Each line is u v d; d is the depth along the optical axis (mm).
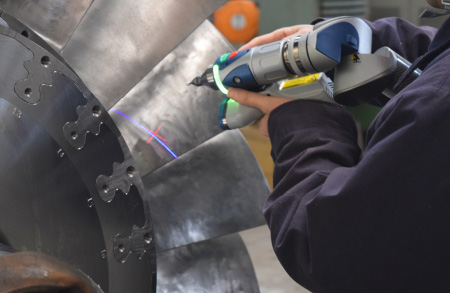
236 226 2047
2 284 704
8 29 1284
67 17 1619
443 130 1171
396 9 4809
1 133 1247
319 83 1505
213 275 2016
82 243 1354
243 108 1571
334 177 1277
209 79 1604
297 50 1436
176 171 2016
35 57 1318
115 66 1780
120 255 1424
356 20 1504
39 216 1290
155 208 1976
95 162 1397
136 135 1913
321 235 1251
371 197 1204
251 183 2082
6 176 1246
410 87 1253
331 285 1275
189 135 1974
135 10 1790
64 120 1352
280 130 1462
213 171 2051
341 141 1427
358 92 1473
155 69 1948
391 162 1189
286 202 1355
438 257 1193
